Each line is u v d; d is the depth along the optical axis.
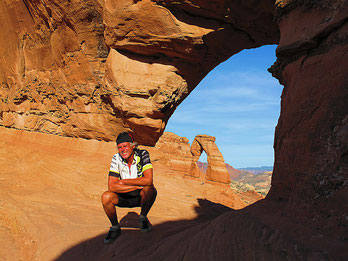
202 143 31.69
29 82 11.48
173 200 6.80
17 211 5.07
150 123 8.00
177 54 7.36
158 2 6.20
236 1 5.82
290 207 2.14
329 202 1.82
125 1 6.54
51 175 8.17
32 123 11.72
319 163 2.02
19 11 10.03
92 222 4.39
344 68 2.03
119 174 3.19
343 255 1.38
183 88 8.27
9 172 8.61
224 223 2.27
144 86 7.64
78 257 3.08
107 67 7.95
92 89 9.07
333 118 2.00
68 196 6.46
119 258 2.74
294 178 2.28
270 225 1.94
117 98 7.86
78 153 9.77
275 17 3.21
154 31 6.74
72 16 8.14
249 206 2.63
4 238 4.43
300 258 1.47
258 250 1.71
